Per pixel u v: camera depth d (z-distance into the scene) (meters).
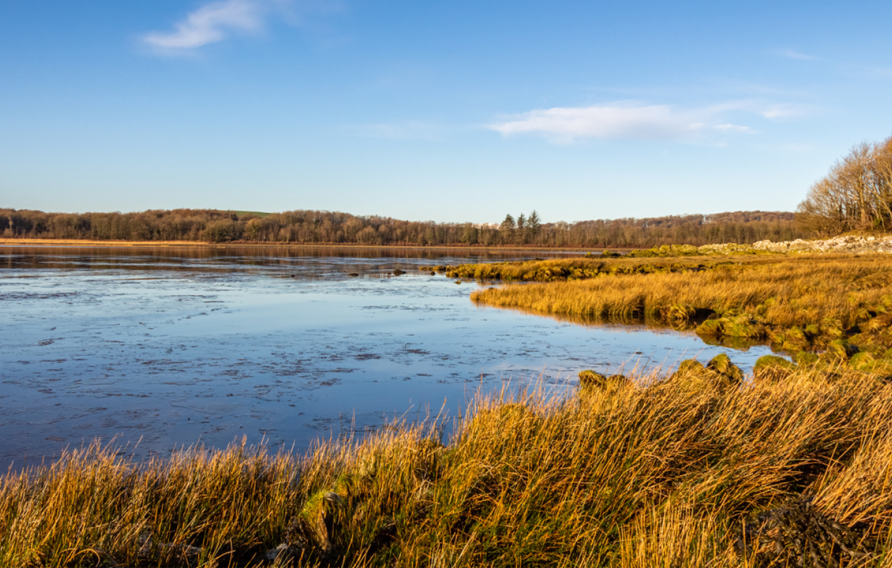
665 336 15.40
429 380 10.33
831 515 3.68
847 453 4.95
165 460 6.36
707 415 5.69
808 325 15.18
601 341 14.50
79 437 7.26
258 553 4.10
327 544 4.02
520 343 14.12
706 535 3.41
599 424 5.05
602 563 3.63
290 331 15.73
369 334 15.34
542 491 4.21
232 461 5.31
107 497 4.57
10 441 7.08
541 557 3.73
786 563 3.31
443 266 47.09
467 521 4.16
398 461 4.91
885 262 33.97
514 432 4.93
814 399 5.88
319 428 7.63
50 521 3.99
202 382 10.15
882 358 10.48
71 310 19.47
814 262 36.00
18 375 10.57
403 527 4.19
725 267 33.50
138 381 10.20
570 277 36.25
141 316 18.28
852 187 70.62
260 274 38.25
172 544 3.88
